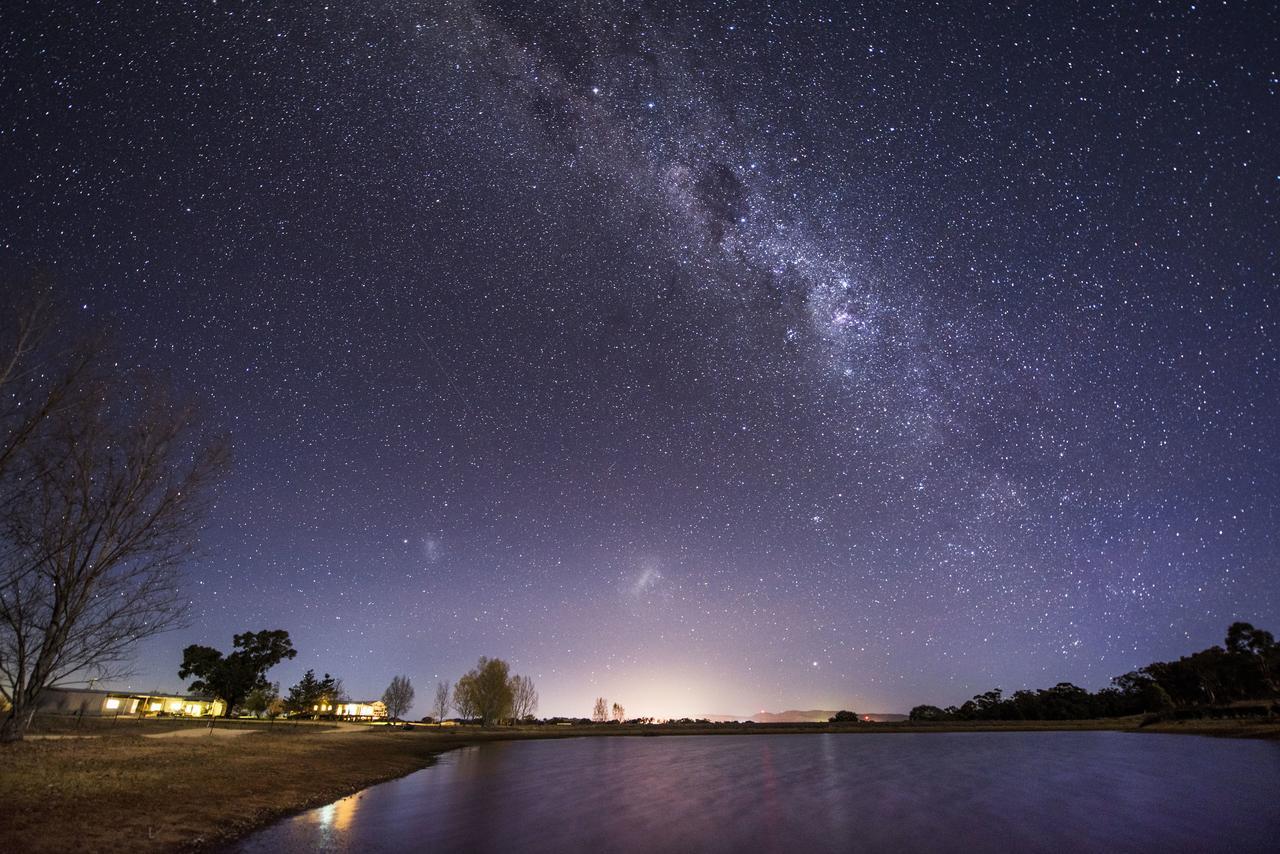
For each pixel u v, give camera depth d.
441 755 46.28
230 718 70.88
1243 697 81.50
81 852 11.64
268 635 78.69
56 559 23.25
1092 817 20.25
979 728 89.12
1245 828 18.33
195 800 17.64
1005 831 18.11
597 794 25.33
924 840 16.92
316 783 24.89
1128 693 100.00
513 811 20.66
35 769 17.86
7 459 22.08
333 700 83.69
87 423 23.77
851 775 32.88
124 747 24.83
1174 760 37.53
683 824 18.77
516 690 110.06
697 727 101.31
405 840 15.62
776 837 17.05
